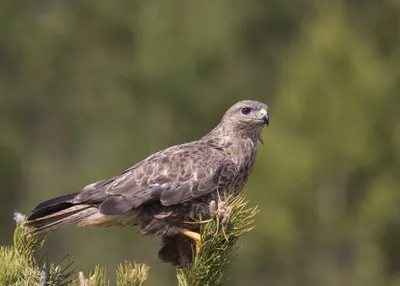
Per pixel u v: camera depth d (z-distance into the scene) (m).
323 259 19.25
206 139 8.11
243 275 19.39
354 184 19.34
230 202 6.94
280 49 28.27
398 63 22.06
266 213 18.44
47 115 29.56
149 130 24.75
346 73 19.03
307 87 18.91
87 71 29.08
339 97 18.84
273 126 18.94
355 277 19.30
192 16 25.98
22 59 30.97
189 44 25.14
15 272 6.04
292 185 18.38
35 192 25.28
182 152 7.66
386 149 19.28
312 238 19.12
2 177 24.97
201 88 24.69
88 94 28.56
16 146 25.77
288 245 18.67
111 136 24.80
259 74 27.92
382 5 27.11
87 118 28.11
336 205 18.97
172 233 7.38
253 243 18.62
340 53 19.03
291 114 18.91
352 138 18.67
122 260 21.05
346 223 19.00
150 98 25.23
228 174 7.64
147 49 25.50
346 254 19.41
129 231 20.62
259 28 28.83
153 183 7.39
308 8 29.09
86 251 21.14
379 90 19.09
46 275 5.63
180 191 7.39
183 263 7.32
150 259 20.83
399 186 19.16
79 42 30.69
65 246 21.48
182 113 24.78
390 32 26.84
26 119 29.73
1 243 23.84
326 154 18.70
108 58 29.25
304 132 18.88
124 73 27.56
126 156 23.67
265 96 26.88
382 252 19.38
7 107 29.33
